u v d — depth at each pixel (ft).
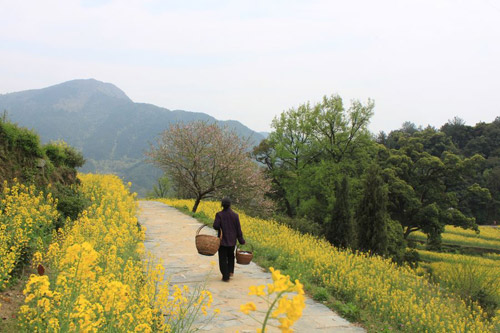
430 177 141.59
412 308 26.40
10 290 17.04
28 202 28.89
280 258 33.37
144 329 12.05
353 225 76.13
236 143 60.95
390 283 35.27
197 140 59.88
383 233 68.80
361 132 123.34
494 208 254.06
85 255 10.80
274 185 136.36
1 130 35.58
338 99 123.75
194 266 27.84
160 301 14.60
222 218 24.76
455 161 137.80
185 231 43.19
